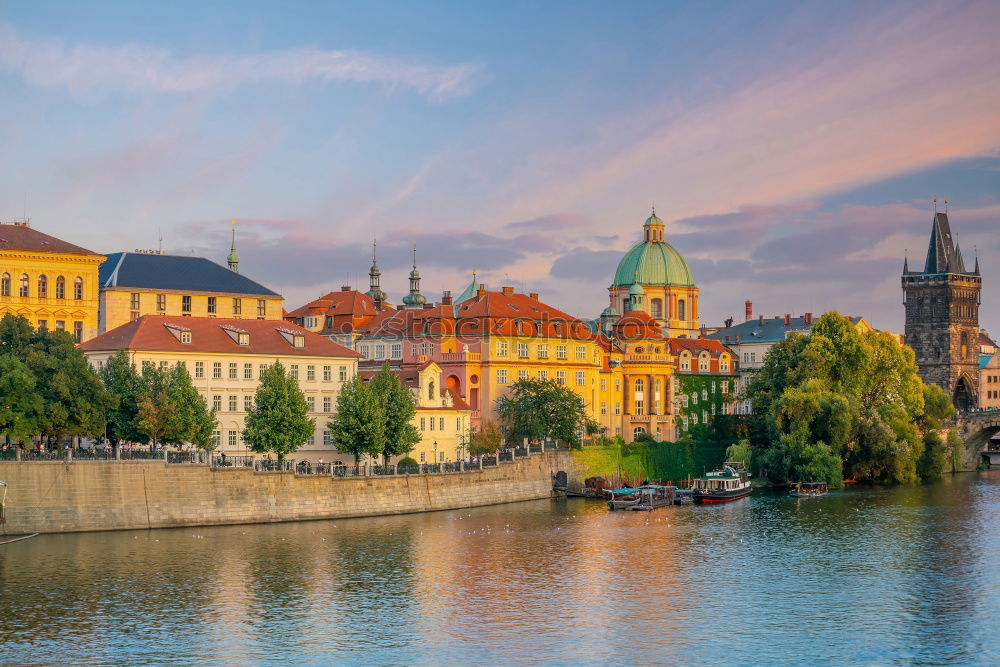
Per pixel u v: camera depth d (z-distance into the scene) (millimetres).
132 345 184500
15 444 174375
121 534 160250
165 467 165250
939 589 140625
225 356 192500
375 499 185000
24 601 129250
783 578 145750
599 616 127938
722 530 178875
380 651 115750
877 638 121188
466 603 132375
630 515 193625
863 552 161875
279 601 131750
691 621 126375
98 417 166250
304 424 183375
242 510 170875
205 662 112188
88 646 115938
